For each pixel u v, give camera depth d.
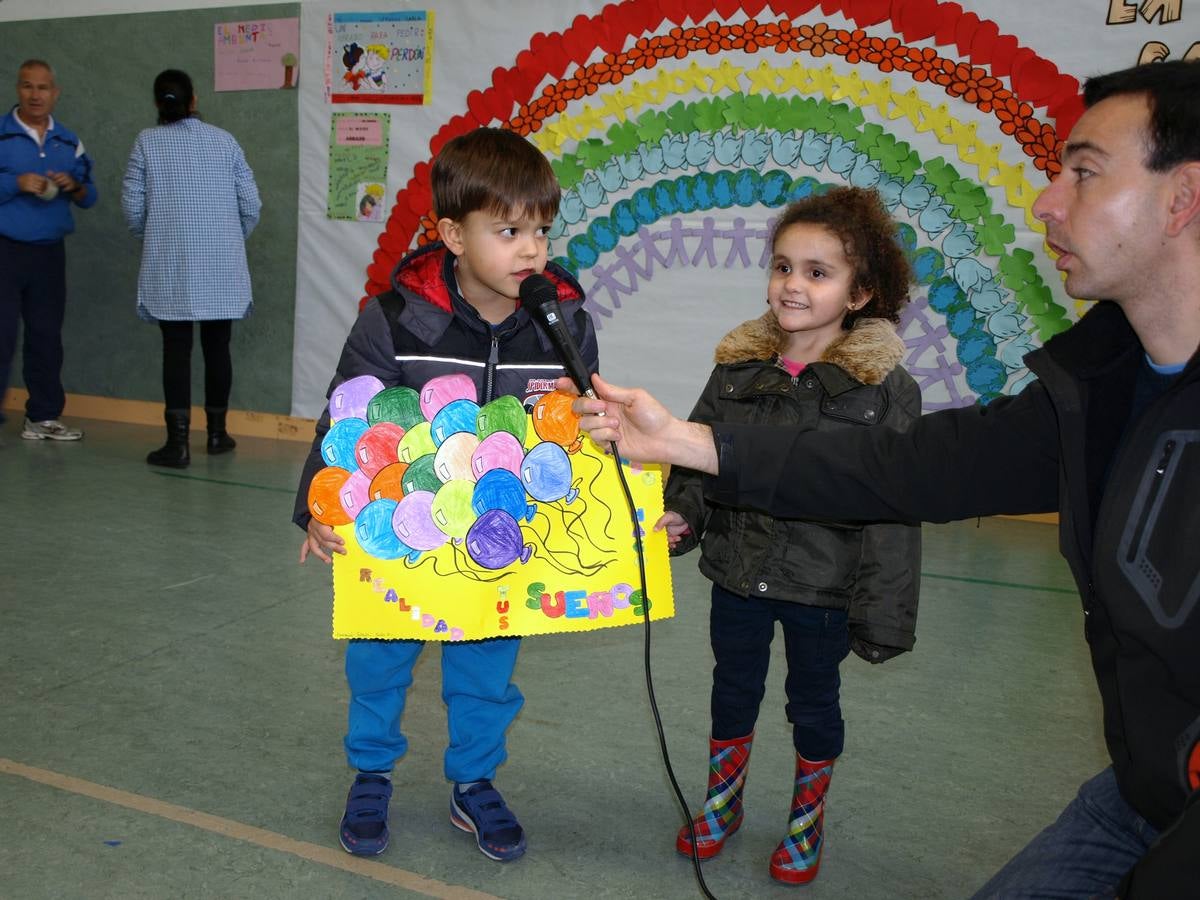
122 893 1.68
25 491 4.29
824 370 1.76
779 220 1.85
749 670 1.85
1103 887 1.19
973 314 4.36
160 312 4.78
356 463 1.67
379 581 1.68
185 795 2.00
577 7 4.79
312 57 5.34
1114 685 1.09
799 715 1.81
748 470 1.38
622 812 2.02
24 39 5.91
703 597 3.37
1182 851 0.85
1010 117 4.21
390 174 5.27
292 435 5.71
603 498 1.72
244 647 2.77
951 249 4.36
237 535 3.82
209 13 5.50
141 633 2.83
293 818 1.94
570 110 4.88
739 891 1.78
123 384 6.06
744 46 4.54
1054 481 1.28
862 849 1.92
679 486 1.89
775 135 4.56
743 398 1.84
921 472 1.31
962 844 1.95
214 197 4.76
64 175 4.84
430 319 1.77
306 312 5.57
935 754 2.30
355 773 2.13
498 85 4.99
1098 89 1.08
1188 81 0.99
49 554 3.49
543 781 2.13
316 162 5.42
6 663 2.58
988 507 1.31
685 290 4.83
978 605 3.35
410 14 5.11
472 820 1.87
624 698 2.54
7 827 1.85
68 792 1.98
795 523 1.76
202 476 4.74
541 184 1.66
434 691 2.58
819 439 1.37
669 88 4.69
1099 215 1.02
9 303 4.91
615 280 4.94
